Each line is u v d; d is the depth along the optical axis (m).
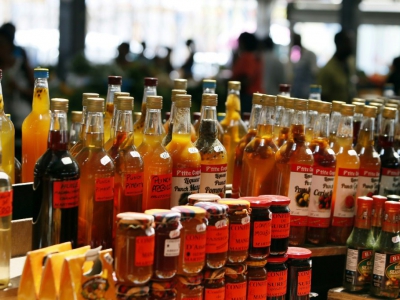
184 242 1.59
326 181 2.20
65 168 1.60
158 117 1.87
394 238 2.12
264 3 8.81
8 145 1.96
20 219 1.95
